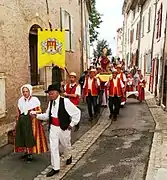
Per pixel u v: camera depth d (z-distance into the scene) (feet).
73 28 49.37
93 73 34.99
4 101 24.88
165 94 42.52
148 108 44.09
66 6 44.80
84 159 21.03
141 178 17.51
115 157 21.30
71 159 20.10
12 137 24.63
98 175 18.10
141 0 77.25
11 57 26.48
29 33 33.32
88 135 27.76
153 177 17.24
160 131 28.94
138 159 20.79
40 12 33.55
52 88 18.35
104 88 42.19
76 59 54.13
